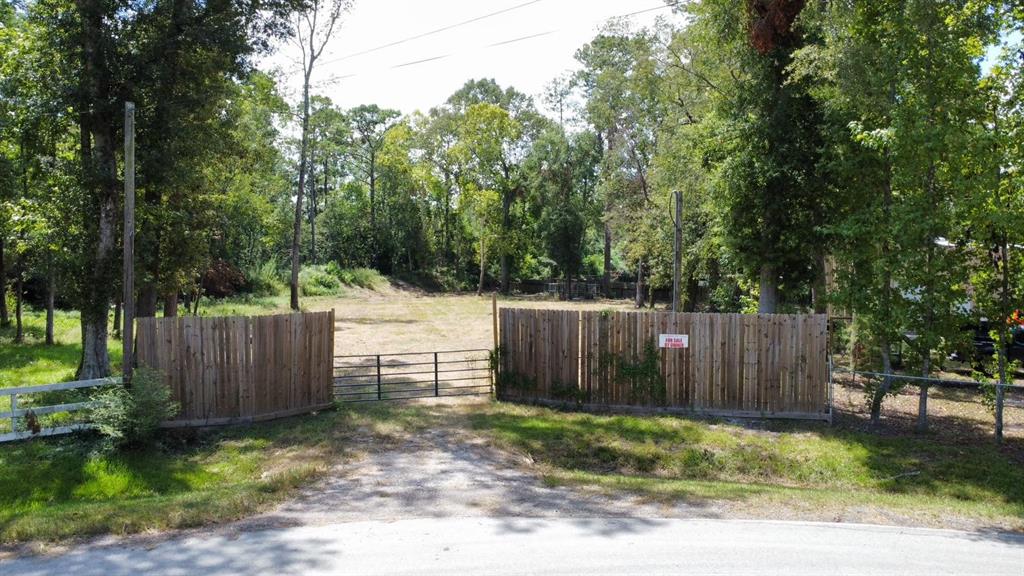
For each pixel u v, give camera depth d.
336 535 7.36
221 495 9.07
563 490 9.48
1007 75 12.55
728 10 17.39
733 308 28.83
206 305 40.34
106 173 15.37
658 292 55.50
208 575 6.18
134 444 11.97
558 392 15.45
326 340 14.80
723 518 8.19
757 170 16.83
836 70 13.96
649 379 15.02
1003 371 13.15
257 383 13.73
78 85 14.83
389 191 67.69
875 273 13.86
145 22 15.78
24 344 24.67
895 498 9.86
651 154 40.44
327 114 39.91
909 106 12.57
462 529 7.58
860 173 14.91
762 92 17.06
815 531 7.76
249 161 26.30
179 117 16.33
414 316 39.03
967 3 12.71
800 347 14.51
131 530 7.53
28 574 6.25
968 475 11.31
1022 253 12.89
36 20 15.56
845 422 14.45
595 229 66.06
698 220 27.52
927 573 6.48
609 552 6.84
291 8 17.95
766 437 13.25
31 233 18.41
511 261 67.00
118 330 25.19
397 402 15.62
